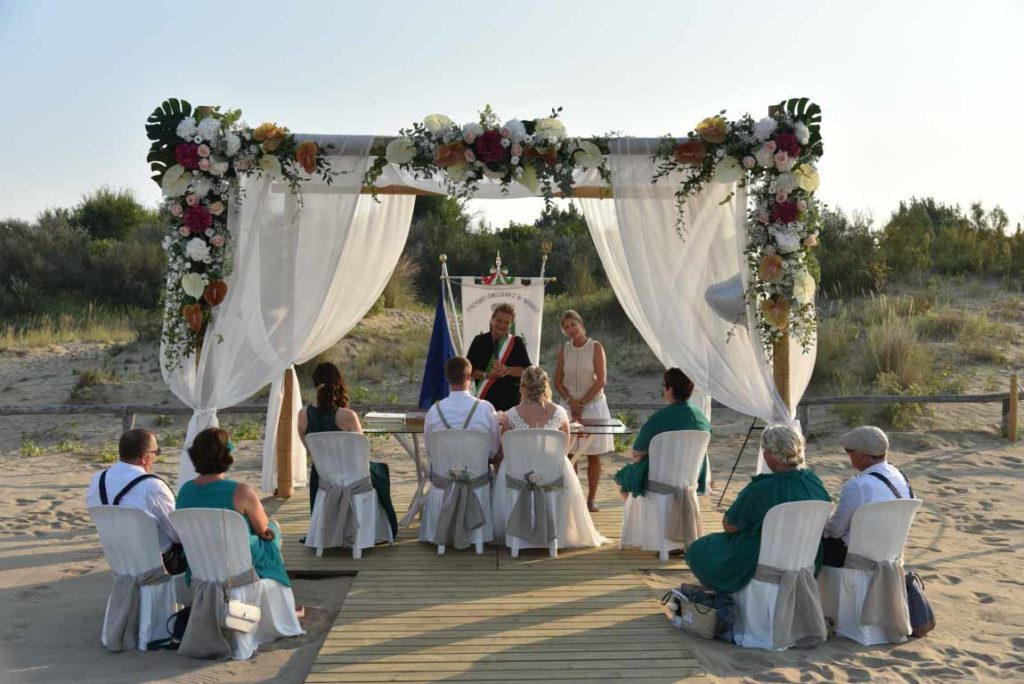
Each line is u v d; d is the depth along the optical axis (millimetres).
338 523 6645
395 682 4566
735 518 5332
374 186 7438
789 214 6930
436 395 8461
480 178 6980
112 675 4754
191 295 6809
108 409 10758
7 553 7020
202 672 4809
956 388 12836
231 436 12328
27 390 15359
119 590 5152
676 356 7125
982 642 5289
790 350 7340
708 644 5242
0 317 20688
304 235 7035
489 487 6961
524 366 8375
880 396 11312
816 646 5207
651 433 6805
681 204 6980
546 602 5789
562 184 6996
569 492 6988
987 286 18016
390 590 5988
